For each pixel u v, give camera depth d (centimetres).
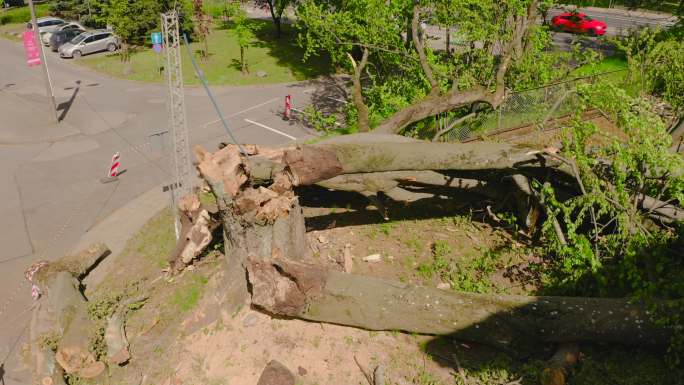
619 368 670
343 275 757
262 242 796
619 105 787
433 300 725
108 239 1233
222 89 2380
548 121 1398
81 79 2572
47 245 1237
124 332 869
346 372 709
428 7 1412
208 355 767
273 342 753
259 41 3181
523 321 693
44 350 839
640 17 3225
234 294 807
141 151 1747
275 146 1730
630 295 726
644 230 774
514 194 987
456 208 1079
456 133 1348
